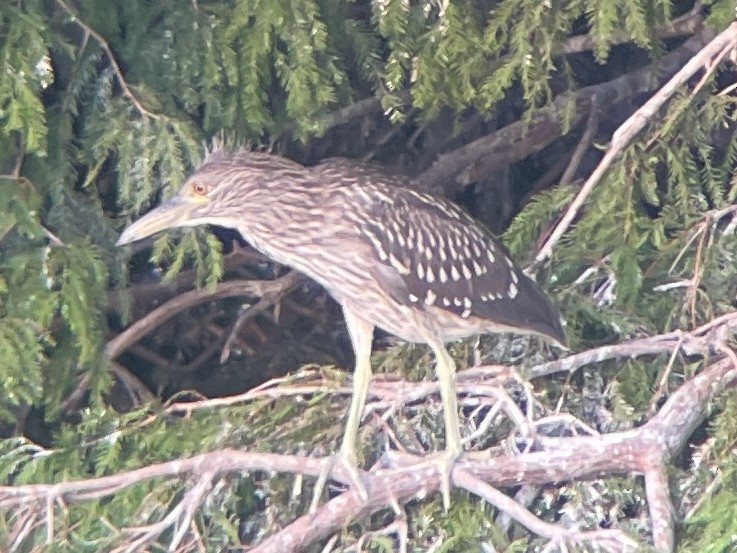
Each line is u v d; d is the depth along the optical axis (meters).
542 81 8.61
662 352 8.02
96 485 7.18
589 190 8.29
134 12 8.68
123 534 7.09
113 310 10.03
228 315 11.44
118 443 7.90
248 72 8.38
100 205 8.88
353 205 7.68
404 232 7.73
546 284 8.77
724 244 8.52
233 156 7.77
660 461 6.94
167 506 7.44
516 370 7.79
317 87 8.48
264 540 7.18
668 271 8.64
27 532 7.25
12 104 7.79
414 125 11.42
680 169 8.58
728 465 6.92
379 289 7.72
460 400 7.94
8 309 8.11
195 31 8.50
